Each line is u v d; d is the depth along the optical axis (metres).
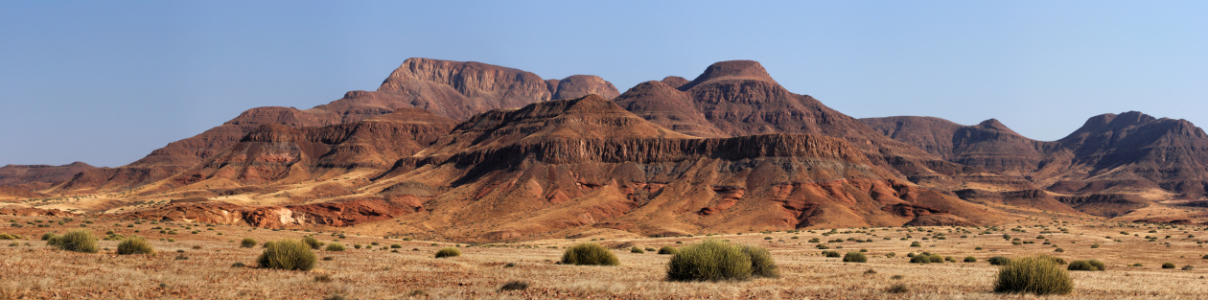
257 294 25.62
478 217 185.25
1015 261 29.98
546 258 52.97
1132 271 50.44
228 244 64.31
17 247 42.16
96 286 25.17
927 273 41.59
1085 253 80.81
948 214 183.25
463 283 30.47
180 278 28.42
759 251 34.94
